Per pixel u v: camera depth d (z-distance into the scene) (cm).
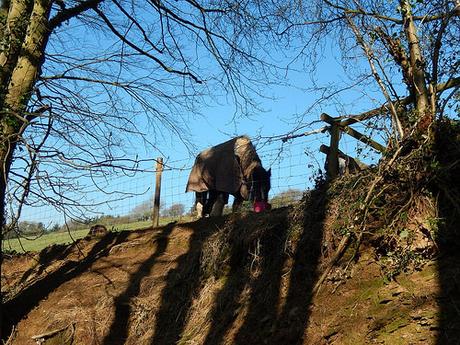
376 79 752
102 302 988
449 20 742
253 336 699
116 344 912
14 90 926
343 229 694
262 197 1180
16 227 826
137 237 1222
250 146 1257
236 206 1234
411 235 641
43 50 979
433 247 625
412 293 592
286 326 671
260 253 810
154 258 1086
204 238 1027
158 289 961
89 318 965
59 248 1365
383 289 622
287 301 706
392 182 686
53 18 1028
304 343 633
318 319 645
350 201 716
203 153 1347
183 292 912
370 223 689
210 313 809
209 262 896
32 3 980
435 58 739
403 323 570
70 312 991
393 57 759
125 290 1003
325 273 687
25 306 1077
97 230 1372
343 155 868
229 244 878
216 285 852
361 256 677
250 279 794
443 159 667
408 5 755
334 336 611
